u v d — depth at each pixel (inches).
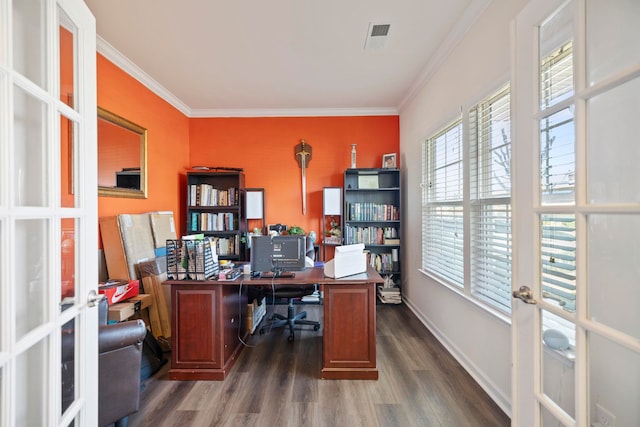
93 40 51.1
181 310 82.4
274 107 155.2
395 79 122.3
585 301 37.5
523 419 47.7
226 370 84.3
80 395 47.0
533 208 45.1
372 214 151.3
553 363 44.2
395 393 74.6
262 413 67.7
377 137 159.6
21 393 37.5
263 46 96.8
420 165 127.0
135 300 91.8
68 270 45.9
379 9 79.1
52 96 40.9
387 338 107.3
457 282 93.7
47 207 40.0
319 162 160.6
